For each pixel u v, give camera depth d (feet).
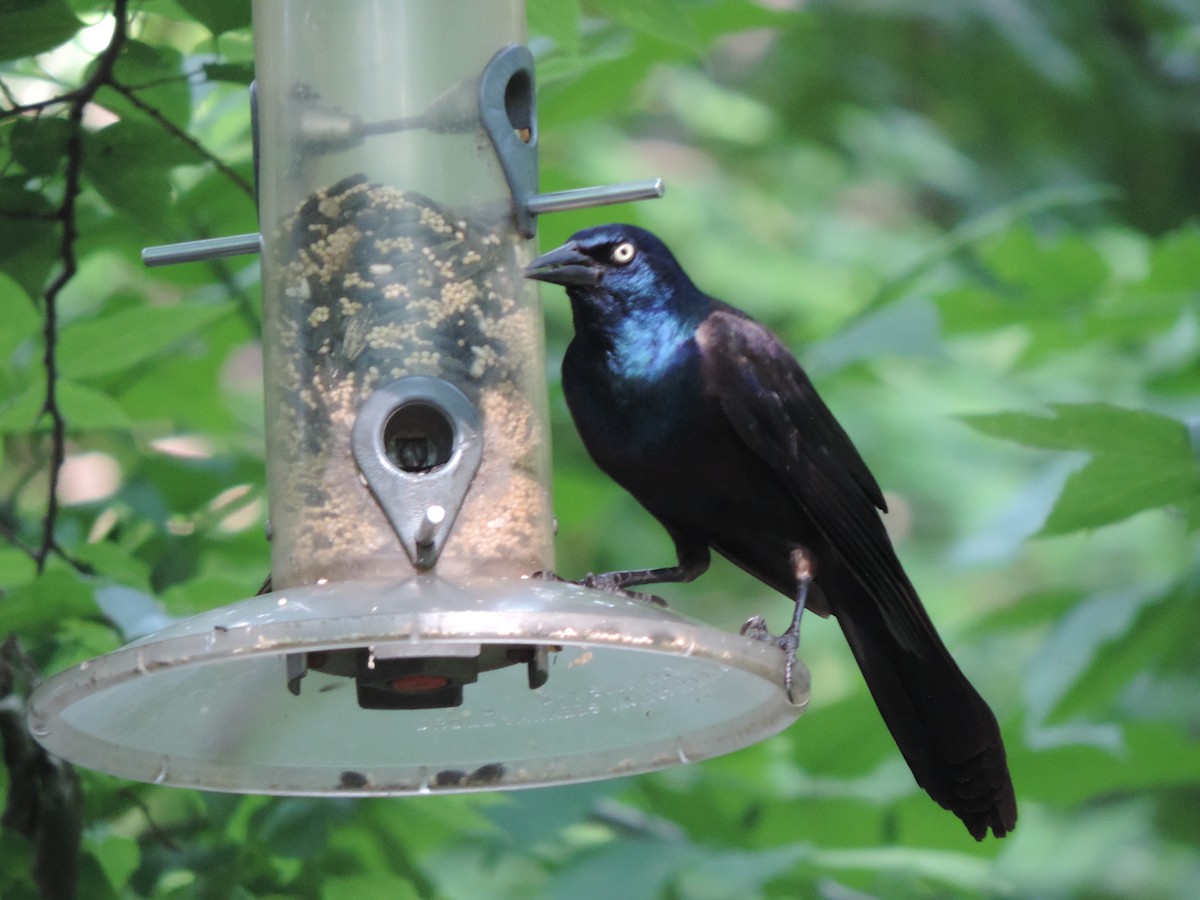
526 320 28.53
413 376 27.43
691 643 22.67
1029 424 32.27
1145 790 54.75
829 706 41.45
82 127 30.89
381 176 28.40
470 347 27.84
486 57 28.94
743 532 32.19
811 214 65.51
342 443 26.99
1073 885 53.83
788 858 36.22
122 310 34.53
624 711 26.86
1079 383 55.11
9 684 30.09
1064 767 40.32
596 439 31.32
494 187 28.68
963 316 46.62
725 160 66.28
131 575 32.40
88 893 31.04
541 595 23.76
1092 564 62.08
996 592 61.11
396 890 33.45
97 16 31.99
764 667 23.48
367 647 23.50
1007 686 49.21
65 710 23.81
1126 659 40.09
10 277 31.04
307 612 22.54
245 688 25.96
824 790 40.63
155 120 31.73
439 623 21.68
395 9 28.84
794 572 31.86
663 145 65.87
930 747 31.86
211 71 30.63
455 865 41.98
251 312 38.32
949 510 60.44
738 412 30.76
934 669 31.73
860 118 65.82
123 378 38.86
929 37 65.05
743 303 62.03
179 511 38.24
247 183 31.99
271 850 31.94
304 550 26.94
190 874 33.63
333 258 28.14
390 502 26.40
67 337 30.37
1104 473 32.65
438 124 28.60
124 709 24.84
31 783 29.76
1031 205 45.32
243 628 21.68
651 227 61.72
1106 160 65.21
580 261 30.53
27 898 30.37
